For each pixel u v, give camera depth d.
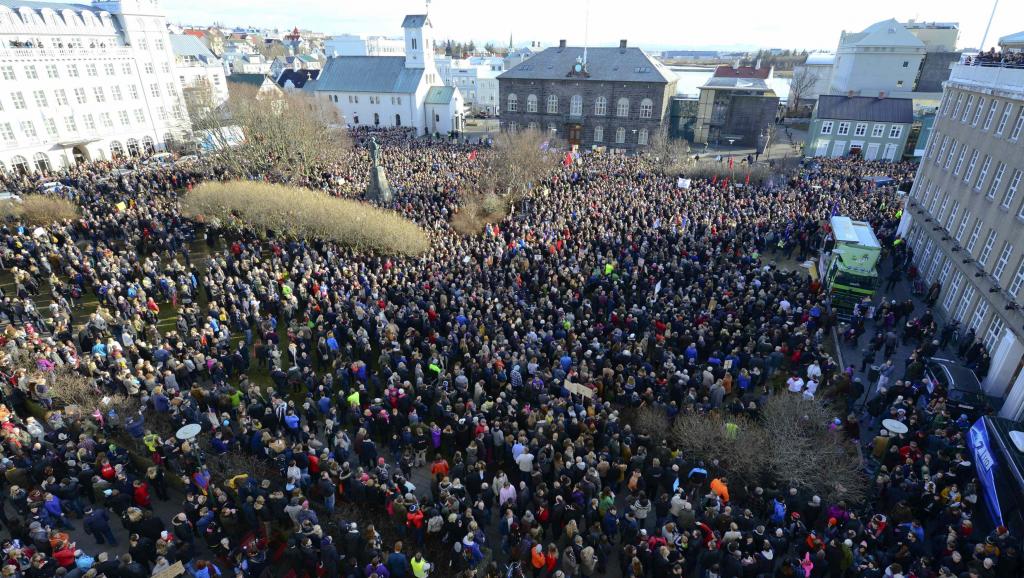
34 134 58.06
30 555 13.01
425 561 12.90
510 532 14.10
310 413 18.89
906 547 13.17
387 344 21.92
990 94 27.69
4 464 15.71
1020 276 22.72
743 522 14.01
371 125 98.50
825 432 17.88
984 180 27.58
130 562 12.18
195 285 27.56
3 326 24.48
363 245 33.34
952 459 16.58
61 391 19.16
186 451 15.76
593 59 79.38
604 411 17.47
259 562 13.30
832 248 30.25
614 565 14.78
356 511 15.45
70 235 33.97
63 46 60.44
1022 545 13.46
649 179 49.88
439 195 43.94
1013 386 20.50
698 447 17.05
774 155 76.12
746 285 27.23
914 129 68.56
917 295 31.86
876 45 83.06
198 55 92.38
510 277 27.55
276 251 31.38
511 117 84.62
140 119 69.06
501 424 17.33
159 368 19.84
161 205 38.34
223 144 52.66
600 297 25.50
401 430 17.81
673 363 20.52
